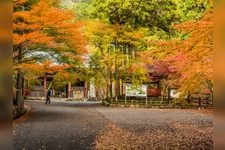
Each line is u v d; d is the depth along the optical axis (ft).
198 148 46.11
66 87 180.86
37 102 142.31
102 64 129.39
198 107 119.03
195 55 29.96
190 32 30.68
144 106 124.06
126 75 131.64
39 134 55.98
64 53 77.10
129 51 130.00
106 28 124.98
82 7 167.02
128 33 123.34
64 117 83.25
